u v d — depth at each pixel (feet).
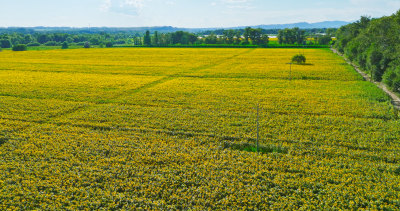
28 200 73.20
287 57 394.93
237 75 250.37
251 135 114.32
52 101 165.58
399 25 281.95
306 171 84.94
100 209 69.92
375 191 74.69
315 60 357.20
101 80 230.07
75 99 170.81
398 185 76.74
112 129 122.21
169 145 104.42
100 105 158.30
